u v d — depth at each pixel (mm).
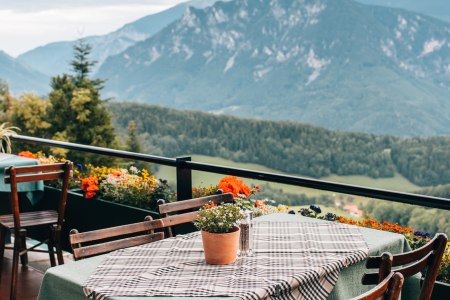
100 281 2129
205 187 4578
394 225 3695
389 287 1764
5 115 35656
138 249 2521
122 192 4793
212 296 1961
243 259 2371
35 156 6059
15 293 3932
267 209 4133
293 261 2334
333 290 2355
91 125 36531
